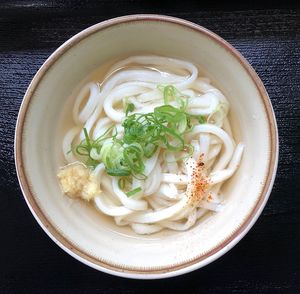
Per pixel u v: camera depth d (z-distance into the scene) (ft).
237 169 0.77
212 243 0.71
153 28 0.74
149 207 0.78
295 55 0.85
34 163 0.73
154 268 0.68
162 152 0.77
